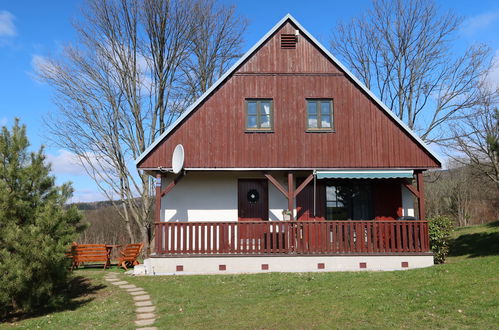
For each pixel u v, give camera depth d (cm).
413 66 2983
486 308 884
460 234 2559
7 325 991
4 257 994
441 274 1224
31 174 1084
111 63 2627
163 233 1548
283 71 1653
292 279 1327
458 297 972
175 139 1592
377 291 1099
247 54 1647
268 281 1309
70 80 2550
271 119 1625
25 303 1037
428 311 902
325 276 1369
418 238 1524
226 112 1620
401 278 1242
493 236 2186
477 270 1225
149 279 1441
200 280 1373
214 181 1761
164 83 2764
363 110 1634
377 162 1605
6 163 1083
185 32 2758
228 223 1532
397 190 1758
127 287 1341
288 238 1519
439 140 2966
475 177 3691
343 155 1606
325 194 1772
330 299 1054
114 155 2664
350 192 1780
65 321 984
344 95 1644
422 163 1600
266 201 1775
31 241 1011
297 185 1773
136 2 2611
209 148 1595
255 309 1005
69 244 1087
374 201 1759
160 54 2730
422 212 1559
